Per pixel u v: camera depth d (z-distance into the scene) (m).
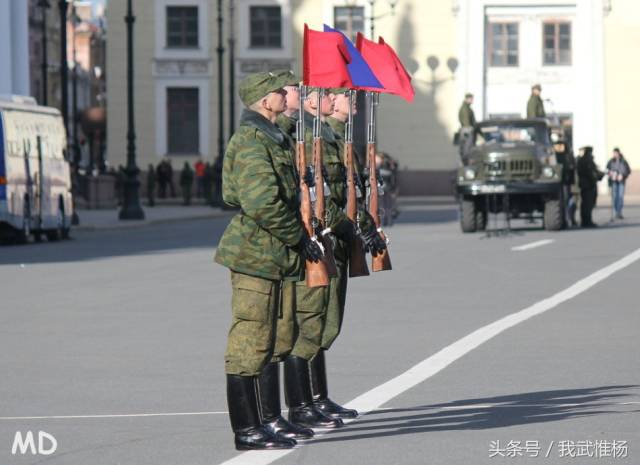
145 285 40.88
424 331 28.14
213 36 142.75
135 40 142.75
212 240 69.31
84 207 122.25
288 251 16.05
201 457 15.79
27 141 70.75
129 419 18.55
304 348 17.66
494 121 69.44
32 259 55.38
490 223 79.81
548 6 140.00
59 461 15.77
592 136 140.12
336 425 17.61
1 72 108.88
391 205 79.94
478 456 15.59
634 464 15.15
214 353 25.44
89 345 26.91
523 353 24.56
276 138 16.14
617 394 19.97
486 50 141.25
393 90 19.30
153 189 132.88
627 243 57.41
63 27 93.81
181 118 143.38
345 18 142.25
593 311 31.42
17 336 28.59
